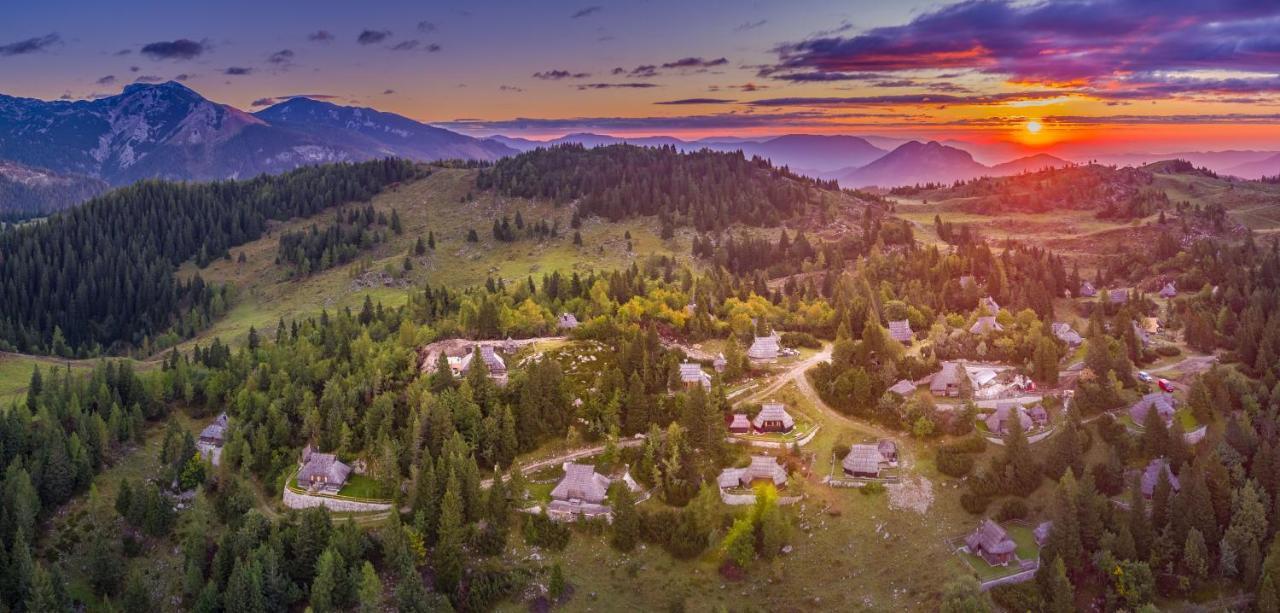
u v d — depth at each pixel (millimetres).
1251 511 141375
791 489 163875
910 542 153125
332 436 177250
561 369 195625
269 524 154875
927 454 172000
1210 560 141625
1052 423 179875
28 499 156250
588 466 165625
